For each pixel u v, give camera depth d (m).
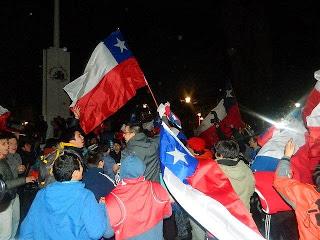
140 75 6.91
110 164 6.57
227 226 4.41
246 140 9.27
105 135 8.68
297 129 5.66
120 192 4.08
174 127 6.22
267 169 5.48
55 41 14.80
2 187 3.39
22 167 5.84
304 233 3.86
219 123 9.66
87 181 5.04
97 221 3.61
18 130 8.30
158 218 4.18
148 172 5.44
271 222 5.11
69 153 3.77
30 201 6.70
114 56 6.84
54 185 3.61
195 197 4.54
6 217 4.85
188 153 4.72
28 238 3.67
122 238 4.05
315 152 4.95
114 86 6.75
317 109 4.91
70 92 6.75
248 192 4.67
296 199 3.92
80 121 6.64
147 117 7.14
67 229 3.52
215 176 4.58
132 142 5.53
